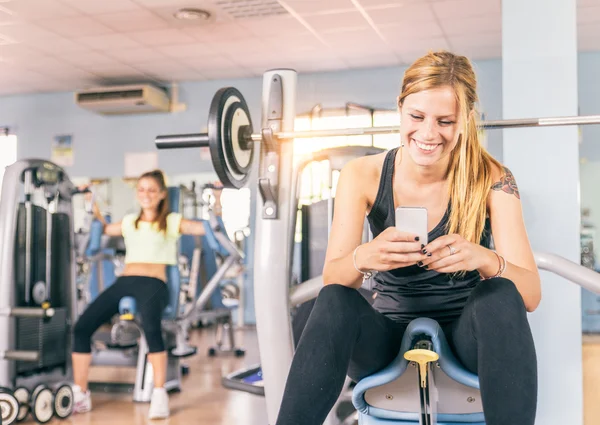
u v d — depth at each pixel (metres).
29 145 7.48
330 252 1.30
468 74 1.25
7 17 5.14
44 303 3.05
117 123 7.23
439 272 1.19
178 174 6.95
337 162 1.99
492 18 5.11
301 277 2.29
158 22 5.25
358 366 1.22
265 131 1.53
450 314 1.28
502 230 1.27
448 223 1.28
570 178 2.06
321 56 6.13
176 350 3.55
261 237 1.58
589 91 5.93
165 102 7.02
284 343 1.56
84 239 3.50
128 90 6.69
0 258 2.87
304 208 2.30
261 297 1.57
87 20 5.21
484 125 1.41
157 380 3.00
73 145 7.34
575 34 2.08
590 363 2.72
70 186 3.29
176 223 3.38
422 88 1.21
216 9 4.96
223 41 5.72
